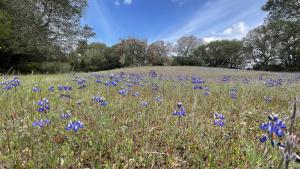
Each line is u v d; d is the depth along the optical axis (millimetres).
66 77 11039
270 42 50125
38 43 27953
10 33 26828
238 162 3057
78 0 30359
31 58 33625
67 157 2895
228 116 4910
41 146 3033
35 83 7602
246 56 65938
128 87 7512
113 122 3994
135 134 3758
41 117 3928
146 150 3236
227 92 7246
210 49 75688
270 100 6156
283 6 37719
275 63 55438
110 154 3172
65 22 30141
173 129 3846
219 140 3617
